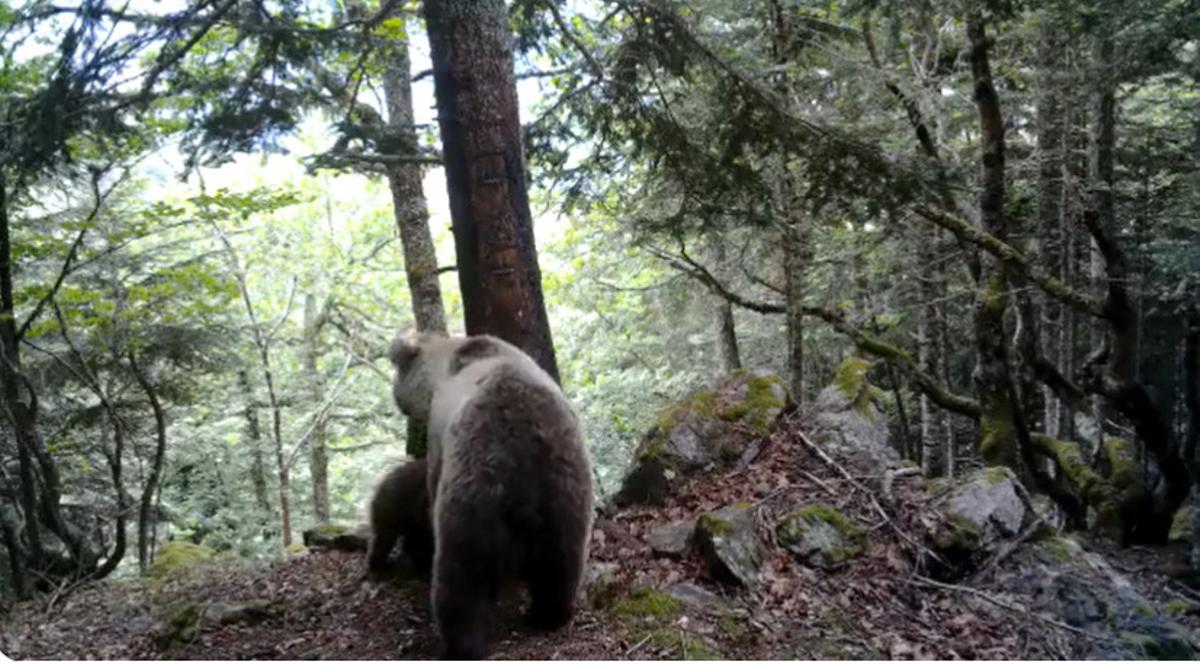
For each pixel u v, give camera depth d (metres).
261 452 17.08
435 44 5.94
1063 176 10.85
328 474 21.14
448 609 4.12
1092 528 10.19
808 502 6.19
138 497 12.63
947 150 11.38
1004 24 10.34
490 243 5.89
